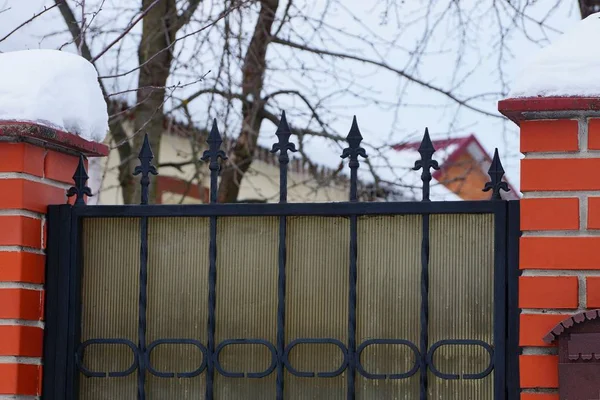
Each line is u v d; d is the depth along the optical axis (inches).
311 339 116.0
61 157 125.4
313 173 293.9
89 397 121.5
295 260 117.7
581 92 102.6
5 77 119.8
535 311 104.3
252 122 278.2
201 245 120.6
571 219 103.9
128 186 275.4
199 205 119.4
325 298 116.6
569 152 104.8
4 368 117.0
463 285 113.1
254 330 118.0
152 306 120.8
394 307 114.9
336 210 115.7
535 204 105.1
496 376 109.7
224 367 118.4
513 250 110.3
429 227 114.7
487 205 112.0
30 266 119.4
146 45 263.4
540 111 104.3
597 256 102.8
